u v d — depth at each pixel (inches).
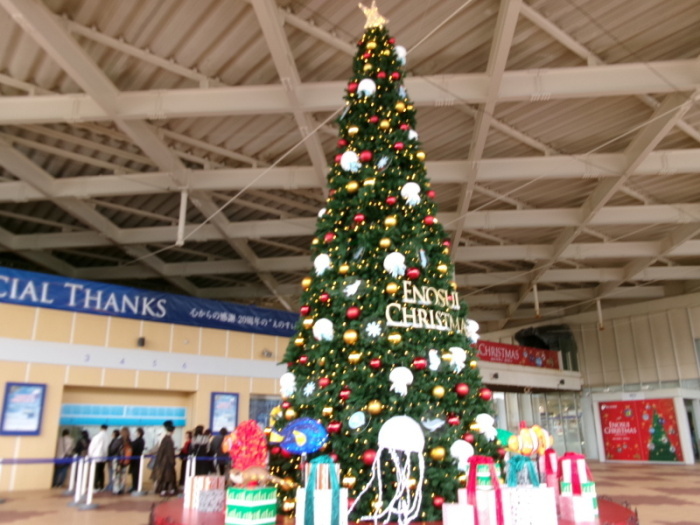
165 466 387.5
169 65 354.9
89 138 459.2
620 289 926.4
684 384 859.4
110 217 642.8
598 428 837.2
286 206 618.5
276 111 370.6
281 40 309.6
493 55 328.8
